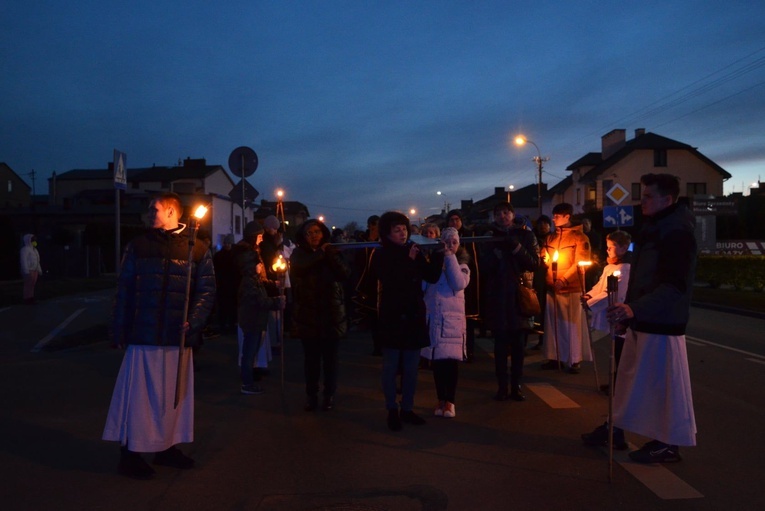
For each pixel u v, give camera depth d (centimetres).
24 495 455
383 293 606
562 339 852
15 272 2755
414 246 608
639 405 493
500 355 705
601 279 721
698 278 2698
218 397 738
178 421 494
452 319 632
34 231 4503
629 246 698
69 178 6925
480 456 529
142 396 473
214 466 511
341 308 665
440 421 632
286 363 948
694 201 3056
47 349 1055
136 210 4797
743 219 3731
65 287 2186
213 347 1088
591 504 431
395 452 541
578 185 5656
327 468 504
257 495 453
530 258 688
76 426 620
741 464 507
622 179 4759
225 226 3766
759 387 793
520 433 589
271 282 768
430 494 451
